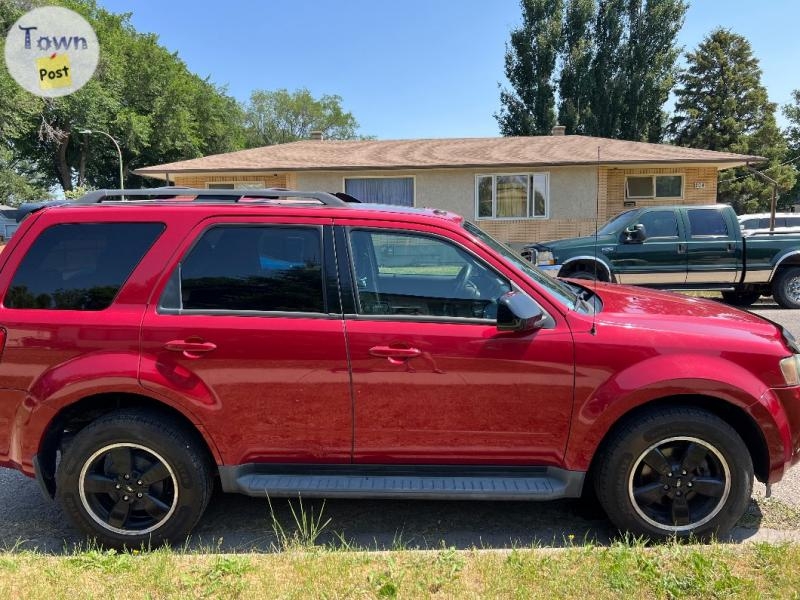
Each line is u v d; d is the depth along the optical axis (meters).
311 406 2.98
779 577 2.56
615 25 34.22
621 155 18.31
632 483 2.99
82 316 2.96
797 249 10.05
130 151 37.94
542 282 3.25
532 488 3.00
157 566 2.72
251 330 2.94
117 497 3.02
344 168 18.16
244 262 3.05
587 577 2.59
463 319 3.01
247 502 3.69
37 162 40.88
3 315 2.97
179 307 3.00
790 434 2.99
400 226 3.09
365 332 2.95
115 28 39.47
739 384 2.89
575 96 34.81
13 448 3.00
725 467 2.94
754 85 38.91
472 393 2.96
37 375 2.95
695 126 39.44
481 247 3.08
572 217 18.64
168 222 3.05
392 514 3.52
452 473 3.09
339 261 3.04
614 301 3.54
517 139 21.14
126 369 2.89
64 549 3.12
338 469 3.09
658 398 2.96
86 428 2.98
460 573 2.66
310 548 2.95
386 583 2.56
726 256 10.05
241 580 2.61
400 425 2.99
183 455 2.98
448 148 20.25
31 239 3.05
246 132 62.59
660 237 10.07
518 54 34.94
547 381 2.94
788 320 9.27
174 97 38.78
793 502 3.59
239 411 2.97
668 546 2.89
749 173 37.69
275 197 3.27
